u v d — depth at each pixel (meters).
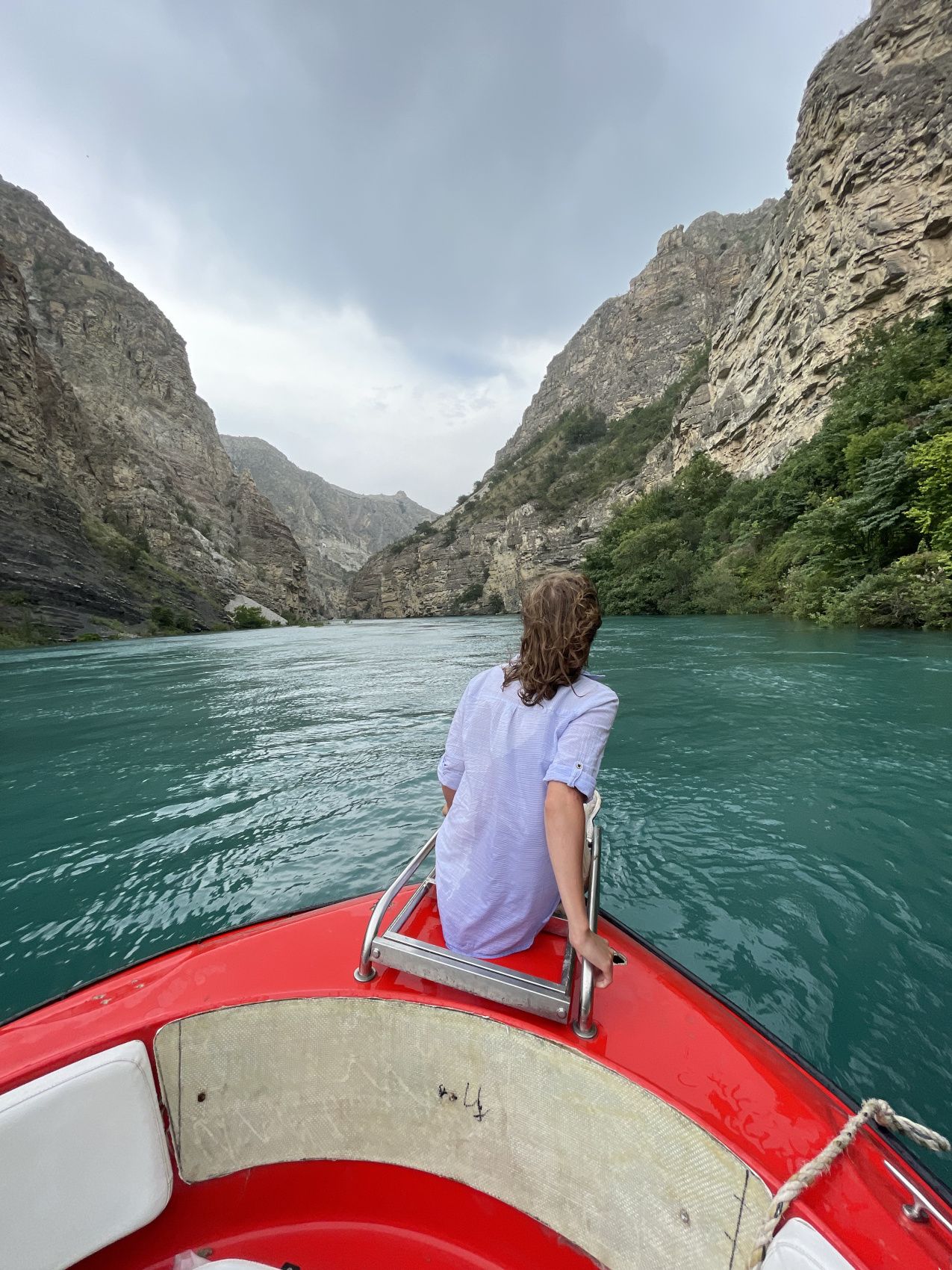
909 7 27.45
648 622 23.53
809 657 10.18
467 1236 1.12
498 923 1.12
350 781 4.80
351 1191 1.17
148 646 26.38
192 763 5.59
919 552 14.66
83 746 6.46
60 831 4.02
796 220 33.75
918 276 25.61
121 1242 1.10
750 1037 1.06
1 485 33.44
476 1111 1.09
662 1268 0.93
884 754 4.69
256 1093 1.16
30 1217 0.97
